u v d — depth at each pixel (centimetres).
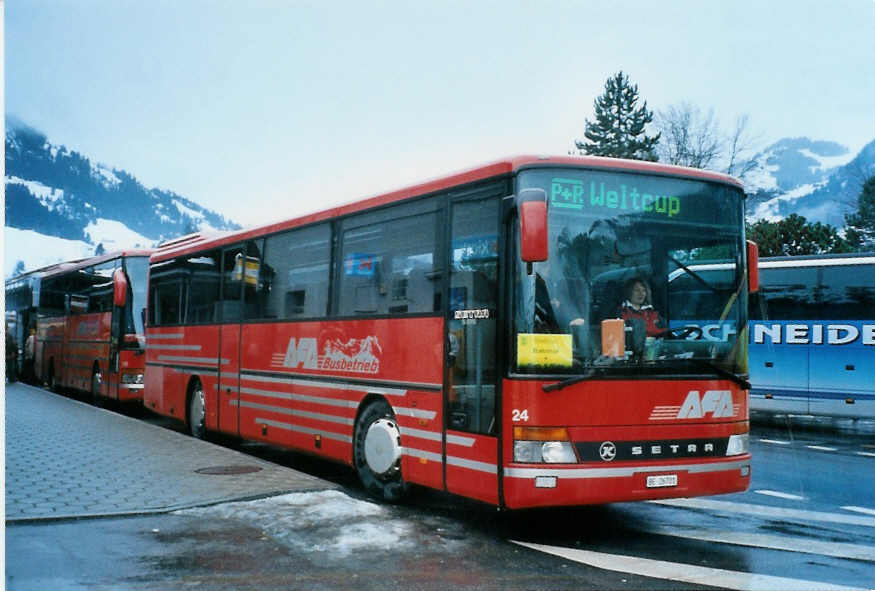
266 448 1468
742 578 660
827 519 889
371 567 677
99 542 741
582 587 632
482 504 940
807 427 1909
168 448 1255
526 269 747
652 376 769
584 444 738
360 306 1001
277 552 716
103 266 2083
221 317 1388
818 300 1786
